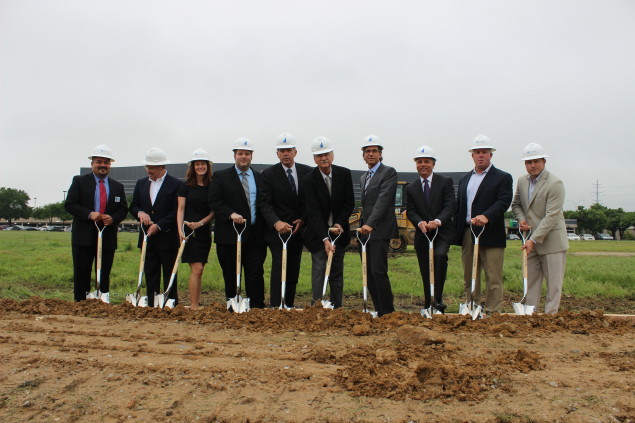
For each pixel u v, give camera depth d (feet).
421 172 23.62
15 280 39.37
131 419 12.16
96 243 24.88
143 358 15.93
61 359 15.60
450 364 14.90
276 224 22.70
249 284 24.39
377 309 23.53
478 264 23.68
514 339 17.83
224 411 12.37
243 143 23.59
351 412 12.23
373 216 21.97
